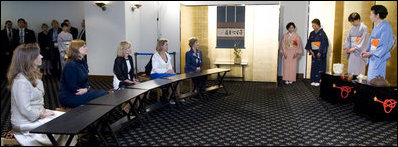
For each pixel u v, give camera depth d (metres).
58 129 2.30
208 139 3.49
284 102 5.33
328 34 7.42
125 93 3.64
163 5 8.28
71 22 9.55
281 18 7.75
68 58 3.60
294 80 7.19
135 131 3.77
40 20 9.57
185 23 7.57
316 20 6.75
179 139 3.50
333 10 7.31
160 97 5.23
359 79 4.64
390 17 6.32
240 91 6.36
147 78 5.67
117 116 4.46
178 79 4.72
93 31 7.86
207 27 7.71
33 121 2.75
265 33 7.42
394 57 6.38
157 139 3.50
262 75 7.60
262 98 5.66
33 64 2.71
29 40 8.60
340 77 5.05
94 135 3.25
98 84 7.26
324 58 6.81
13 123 2.76
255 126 3.96
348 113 4.58
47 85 7.16
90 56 7.97
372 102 4.10
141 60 8.52
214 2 7.99
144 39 8.52
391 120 4.11
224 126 3.97
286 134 3.65
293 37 7.09
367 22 6.89
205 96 5.79
